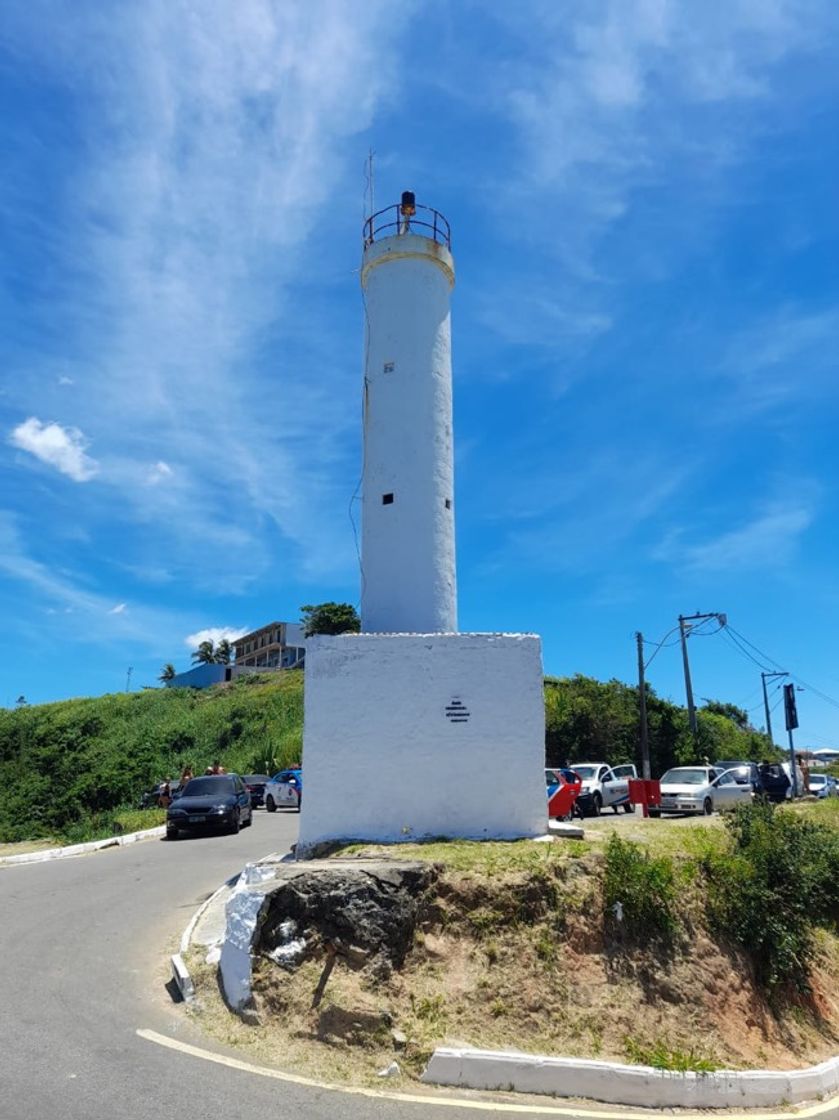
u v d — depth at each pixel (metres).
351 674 11.19
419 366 13.40
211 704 58.72
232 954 7.78
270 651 88.19
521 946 8.02
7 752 47.72
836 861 11.69
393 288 13.66
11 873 15.30
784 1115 7.03
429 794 10.80
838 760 60.12
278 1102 5.76
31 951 9.44
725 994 8.60
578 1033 7.42
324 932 7.66
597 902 8.66
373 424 13.47
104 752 45.56
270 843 18.42
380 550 12.96
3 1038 6.71
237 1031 7.05
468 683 11.13
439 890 8.39
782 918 9.91
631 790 21.66
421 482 13.01
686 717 39.00
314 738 11.09
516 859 8.98
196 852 17.25
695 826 11.88
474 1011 7.35
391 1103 5.98
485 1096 6.37
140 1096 5.65
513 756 10.97
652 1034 7.71
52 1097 5.55
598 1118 6.20
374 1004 7.12
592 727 37.75
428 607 12.69
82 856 17.59
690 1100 6.85
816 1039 9.26
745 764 24.91
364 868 8.27
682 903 9.13
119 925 10.62
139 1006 7.62
